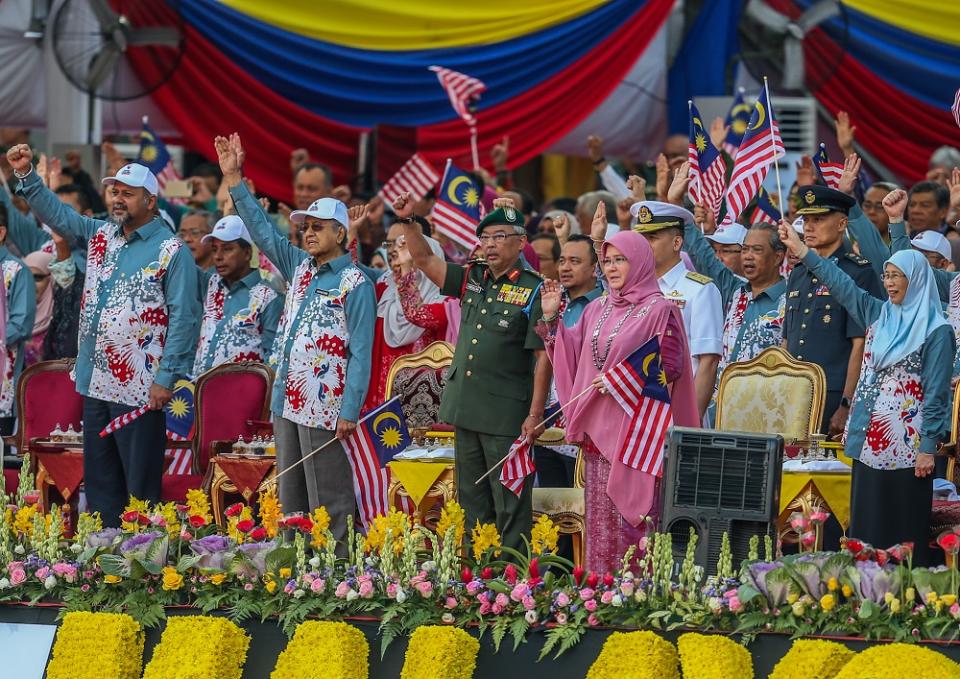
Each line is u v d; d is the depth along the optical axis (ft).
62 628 85.25
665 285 115.14
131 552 87.30
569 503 105.70
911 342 98.48
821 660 76.84
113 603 87.30
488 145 183.01
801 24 175.73
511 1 180.75
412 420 121.39
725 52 182.29
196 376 129.29
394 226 127.75
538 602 82.89
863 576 79.87
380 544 87.97
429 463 110.01
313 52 179.22
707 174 135.44
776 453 86.22
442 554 86.22
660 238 114.73
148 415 114.83
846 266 113.29
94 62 167.63
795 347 115.24
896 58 182.60
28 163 117.70
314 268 113.09
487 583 84.23
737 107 155.94
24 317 137.28
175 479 124.36
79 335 117.19
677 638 80.79
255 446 119.03
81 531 93.86
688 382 95.66
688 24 184.44
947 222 143.54
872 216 136.67
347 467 110.93
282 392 110.93
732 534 86.33
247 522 88.94
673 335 94.07
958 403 109.70
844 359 113.50
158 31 167.73
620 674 79.41
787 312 117.29
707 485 86.69
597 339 96.02
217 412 123.85
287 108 180.24
